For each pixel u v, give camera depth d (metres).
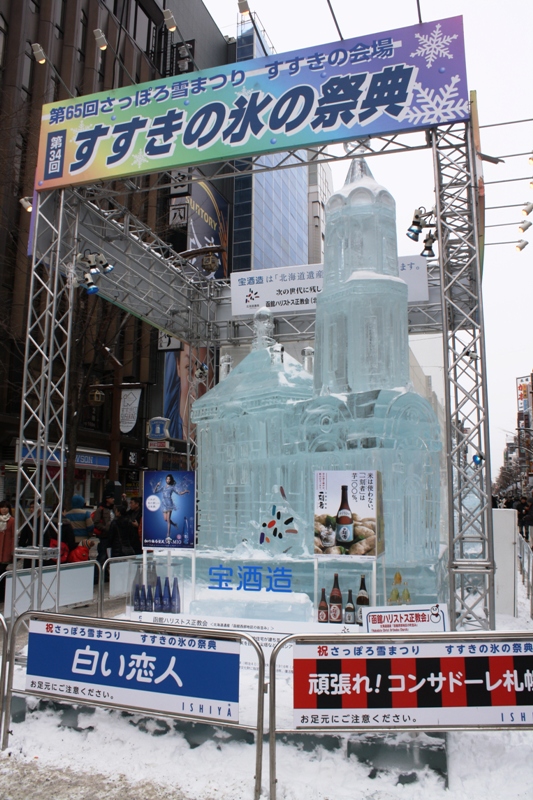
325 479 6.81
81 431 23.80
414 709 4.23
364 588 6.86
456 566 6.76
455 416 7.46
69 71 22.23
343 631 6.43
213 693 4.42
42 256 9.20
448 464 6.93
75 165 8.77
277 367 9.66
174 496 7.70
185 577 8.34
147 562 7.66
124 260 12.11
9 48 19.89
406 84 7.45
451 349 7.89
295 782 4.30
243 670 6.47
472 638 4.28
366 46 7.64
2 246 17.88
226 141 8.04
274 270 14.09
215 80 8.21
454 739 4.59
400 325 8.47
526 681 4.23
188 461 15.58
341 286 8.62
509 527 10.02
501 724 4.20
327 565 7.38
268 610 7.02
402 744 4.46
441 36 7.43
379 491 6.89
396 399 7.96
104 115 8.70
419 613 5.67
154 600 7.49
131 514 13.18
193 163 8.15
